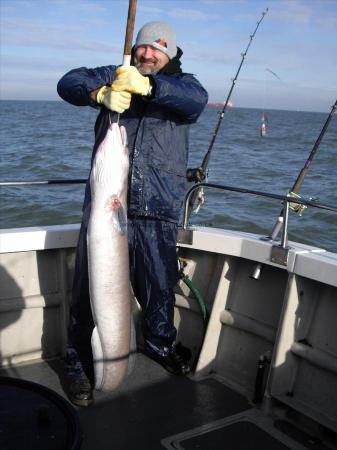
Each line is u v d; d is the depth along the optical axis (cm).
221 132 2838
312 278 255
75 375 279
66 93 249
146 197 265
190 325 330
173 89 236
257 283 299
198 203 317
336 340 259
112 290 240
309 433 256
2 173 1340
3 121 3888
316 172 1434
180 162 272
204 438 250
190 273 328
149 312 296
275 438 252
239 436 253
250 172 1409
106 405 275
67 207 993
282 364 270
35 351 316
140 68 265
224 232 310
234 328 307
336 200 1085
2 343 306
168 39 263
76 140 2150
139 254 281
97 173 232
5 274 301
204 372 307
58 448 184
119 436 250
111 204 232
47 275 313
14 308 302
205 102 255
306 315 272
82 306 270
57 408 207
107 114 258
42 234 300
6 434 190
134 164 262
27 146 1894
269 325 291
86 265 260
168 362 307
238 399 284
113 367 251
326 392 261
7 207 988
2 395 215
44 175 1316
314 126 4109
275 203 1044
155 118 261
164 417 266
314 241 839
